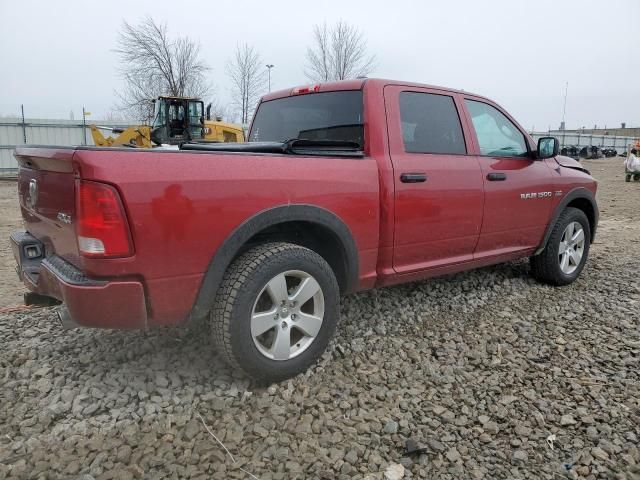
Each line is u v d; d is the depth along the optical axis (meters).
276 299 2.95
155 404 2.82
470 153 4.14
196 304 2.75
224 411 2.79
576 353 3.52
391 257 3.63
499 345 3.63
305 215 3.04
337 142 3.36
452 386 3.08
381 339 3.71
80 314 2.51
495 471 2.38
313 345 3.15
